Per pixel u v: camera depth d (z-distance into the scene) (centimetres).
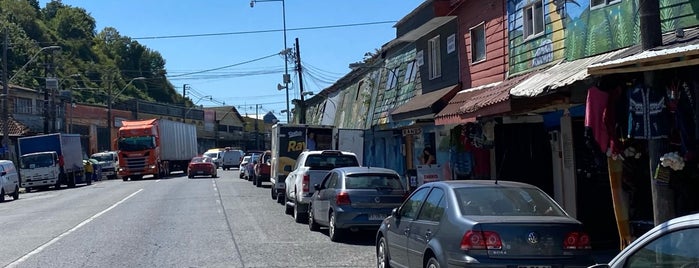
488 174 1675
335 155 1838
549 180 1502
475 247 727
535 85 1070
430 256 812
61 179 4159
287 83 4491
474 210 783
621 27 1112
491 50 1673
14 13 6525
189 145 6156
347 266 1112
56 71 5534
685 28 946
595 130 845
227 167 7212
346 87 3716
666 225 423
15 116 5200
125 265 1128
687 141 784
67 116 5912
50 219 1981
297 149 2445
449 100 1858
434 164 1942
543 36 1401
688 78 787
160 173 4938
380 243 1042
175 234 1530
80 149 4600
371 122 2881
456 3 1848
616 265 454
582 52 1230
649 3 795
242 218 1880
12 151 4722
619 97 842
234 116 11281
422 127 2275
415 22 2109
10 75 5462
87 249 1319
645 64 736
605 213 1317
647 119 788
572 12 1272
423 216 874
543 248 732
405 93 2441
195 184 3825
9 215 2220
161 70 8625
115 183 4444
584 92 1039
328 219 1465
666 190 784
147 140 4747
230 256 1214
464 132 1636
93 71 7025
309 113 5072
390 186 1407
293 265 1123
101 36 8288
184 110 8544
